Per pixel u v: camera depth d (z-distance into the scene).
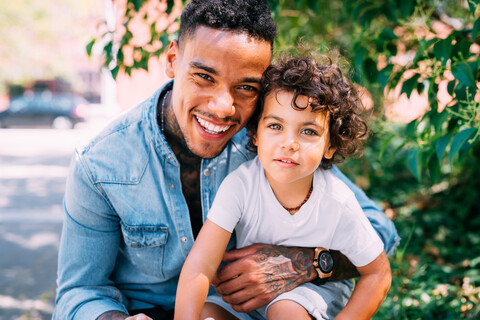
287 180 1.41
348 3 3.01
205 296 1.40
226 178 1.55
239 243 1.58
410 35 2.72
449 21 3.24
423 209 4.26
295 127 1.39
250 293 1.44
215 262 1.44
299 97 1.37
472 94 1.82
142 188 1.58
